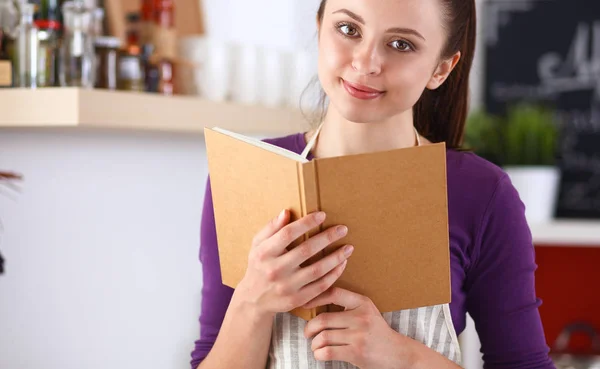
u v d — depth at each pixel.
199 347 1.23
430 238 0.99
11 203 1.70
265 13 2.73
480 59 3.38
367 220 0.95
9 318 1.71
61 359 1.86
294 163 0.91
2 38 1.55
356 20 0.98
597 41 3.30
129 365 2.11
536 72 3.35
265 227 0.95
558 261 3.08
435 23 1.00
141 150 2.12
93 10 1.69
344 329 1.02
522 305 1.14
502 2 3.36
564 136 3.32
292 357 1.14
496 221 1.14
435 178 0.95
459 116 1.25
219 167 1.04
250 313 1.04
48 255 1.81
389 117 1.03
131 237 2.10
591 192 3.30
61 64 1.59
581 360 2.77
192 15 2.35
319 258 0.96
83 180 1.91
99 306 1.99
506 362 1.16
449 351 1.15
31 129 1.70
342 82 1.01
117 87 1.74
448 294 1.02
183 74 2.05
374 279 1.00
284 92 2.28
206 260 1.23
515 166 3.06
